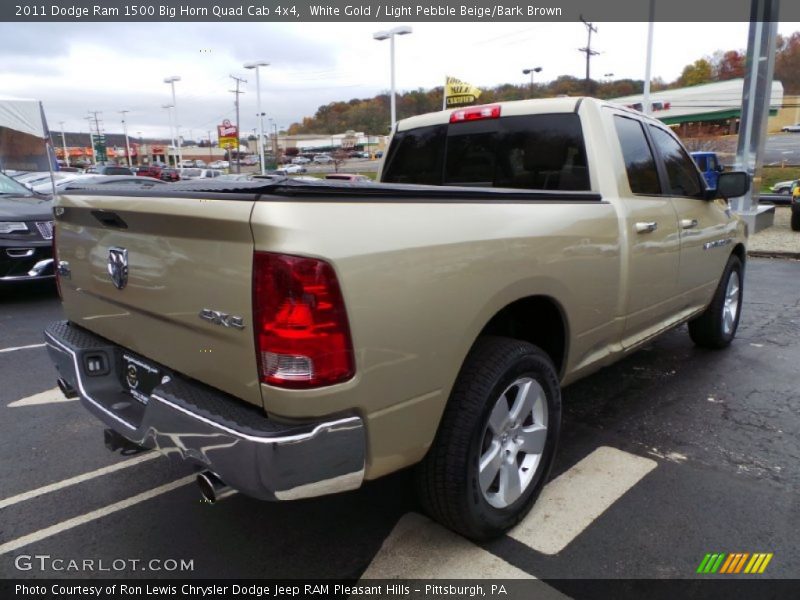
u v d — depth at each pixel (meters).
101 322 2.64
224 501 2.86
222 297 1.88
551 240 2.59
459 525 2.36
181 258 2.01
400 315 1.93
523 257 2.42
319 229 1.75
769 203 20.80
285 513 2.75
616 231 3.08
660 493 2.87
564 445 3.38
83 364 2.60
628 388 4.25
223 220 1.80
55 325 3.03
